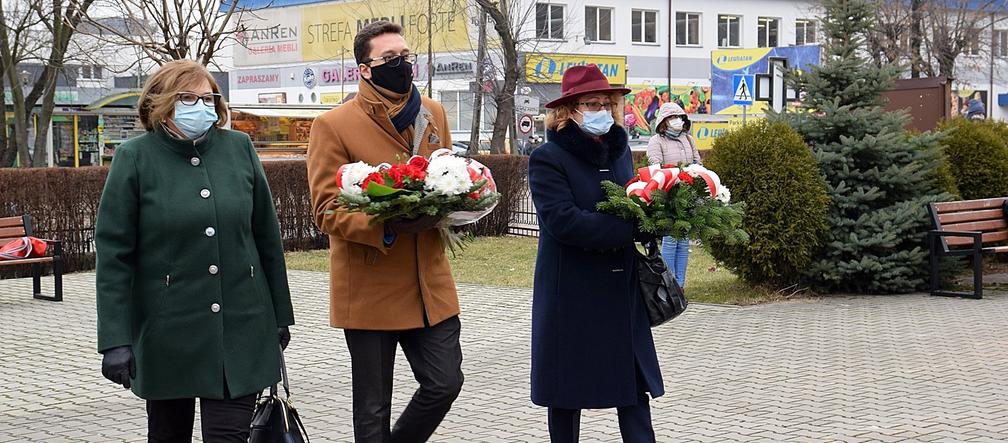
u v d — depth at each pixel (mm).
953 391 7465
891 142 11875
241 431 4637
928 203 12094
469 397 7551
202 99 4578
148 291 4551
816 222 11695
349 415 7070
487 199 4793
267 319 4758
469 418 6941
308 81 55375
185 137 4629
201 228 4559
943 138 12367
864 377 7973
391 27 5109
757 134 11750
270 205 4863
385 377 5117
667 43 52219
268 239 4855
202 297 4555
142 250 4559
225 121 4773
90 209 15594
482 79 34875
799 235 11648
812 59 43312
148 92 4594
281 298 4867
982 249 11742
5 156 28203
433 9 44062
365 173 4695
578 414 5422
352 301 5051
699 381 7922
